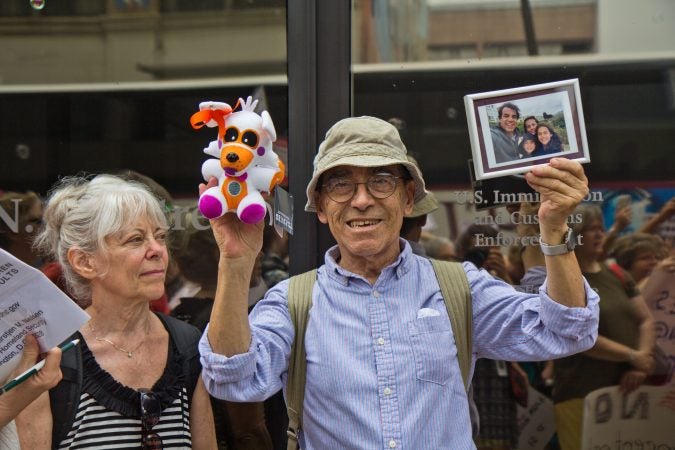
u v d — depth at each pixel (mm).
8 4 2951
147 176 2898
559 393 2740
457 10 2783
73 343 1782
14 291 1639
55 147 2938
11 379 1741
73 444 1895
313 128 2709
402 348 1889
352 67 2789
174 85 2895
